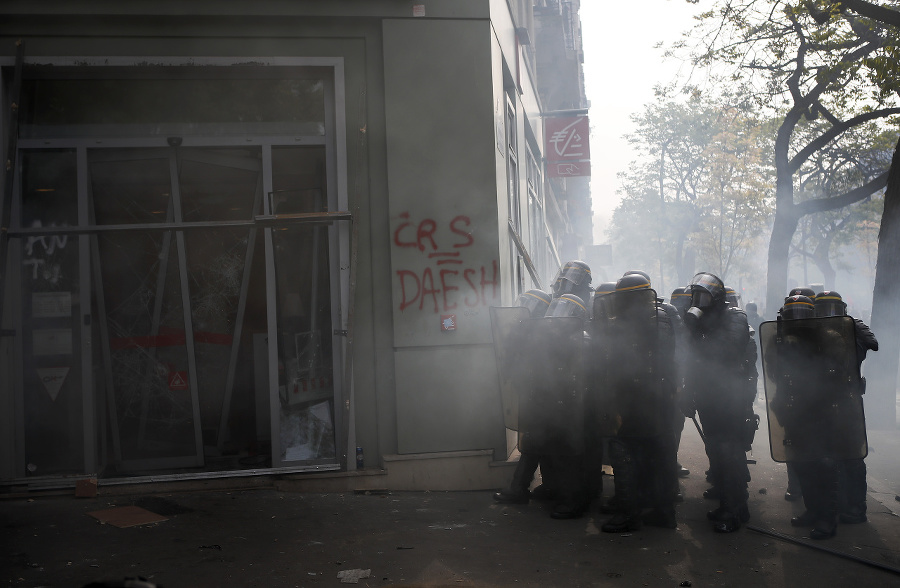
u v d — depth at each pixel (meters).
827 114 14.77
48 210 6.49
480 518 5.72
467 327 6.68
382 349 6.70
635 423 5.39
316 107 6.80
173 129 6.65
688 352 5.74
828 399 5.32
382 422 6.68
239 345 6.93
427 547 4.92
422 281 6.64
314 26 6.68
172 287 6.81
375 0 6.66
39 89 6.51
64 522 5.39
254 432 6.98
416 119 6.69
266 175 6.73
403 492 6.54
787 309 5.69
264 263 6.84
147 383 6.81
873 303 11.56
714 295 5.66
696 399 5.70
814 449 5.34
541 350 5.85
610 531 5.39
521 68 11.19
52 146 6.49
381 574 4.37
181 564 4.47
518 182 10.47
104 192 6.66
